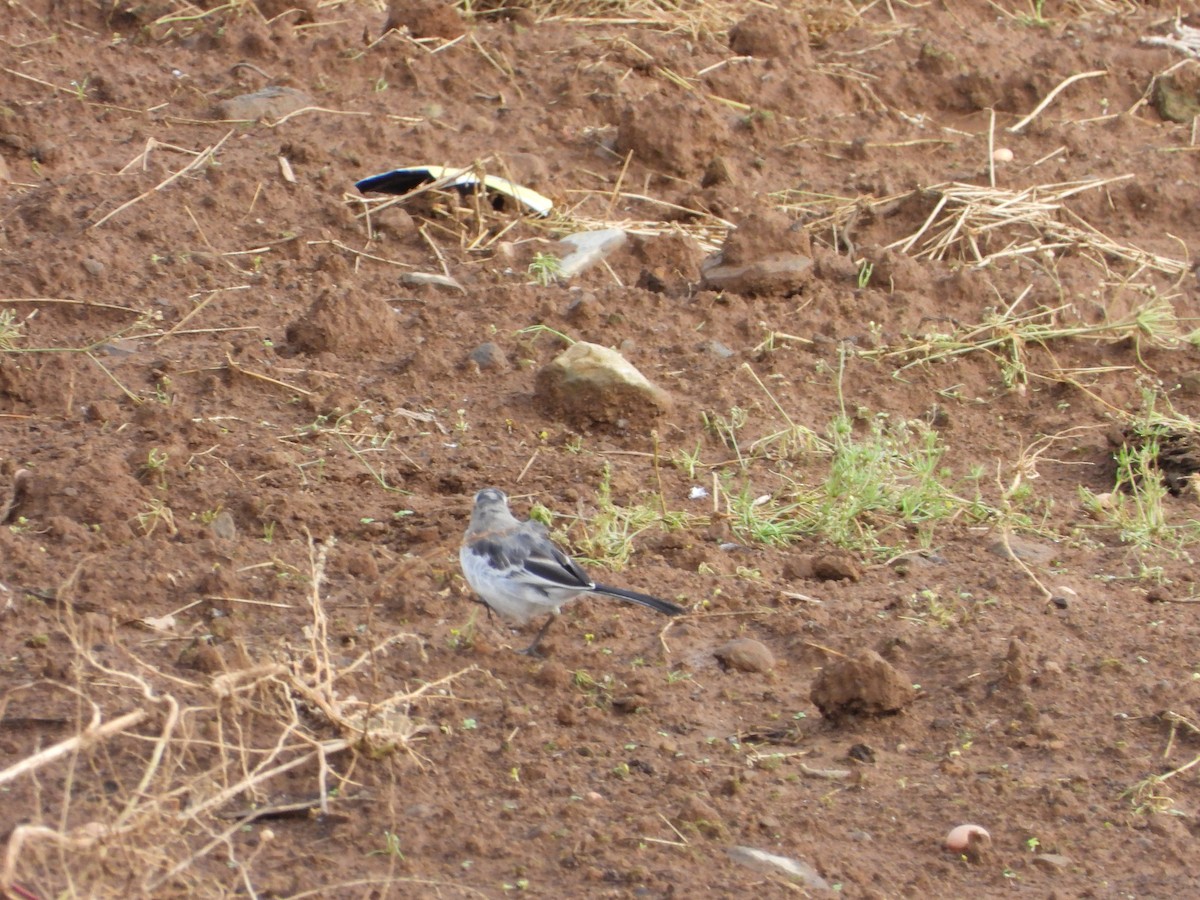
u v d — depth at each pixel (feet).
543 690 32.53
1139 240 60.70
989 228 58.13
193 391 44.83
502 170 58.03
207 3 69.72
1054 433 47.19
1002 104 71.00
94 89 61.82
